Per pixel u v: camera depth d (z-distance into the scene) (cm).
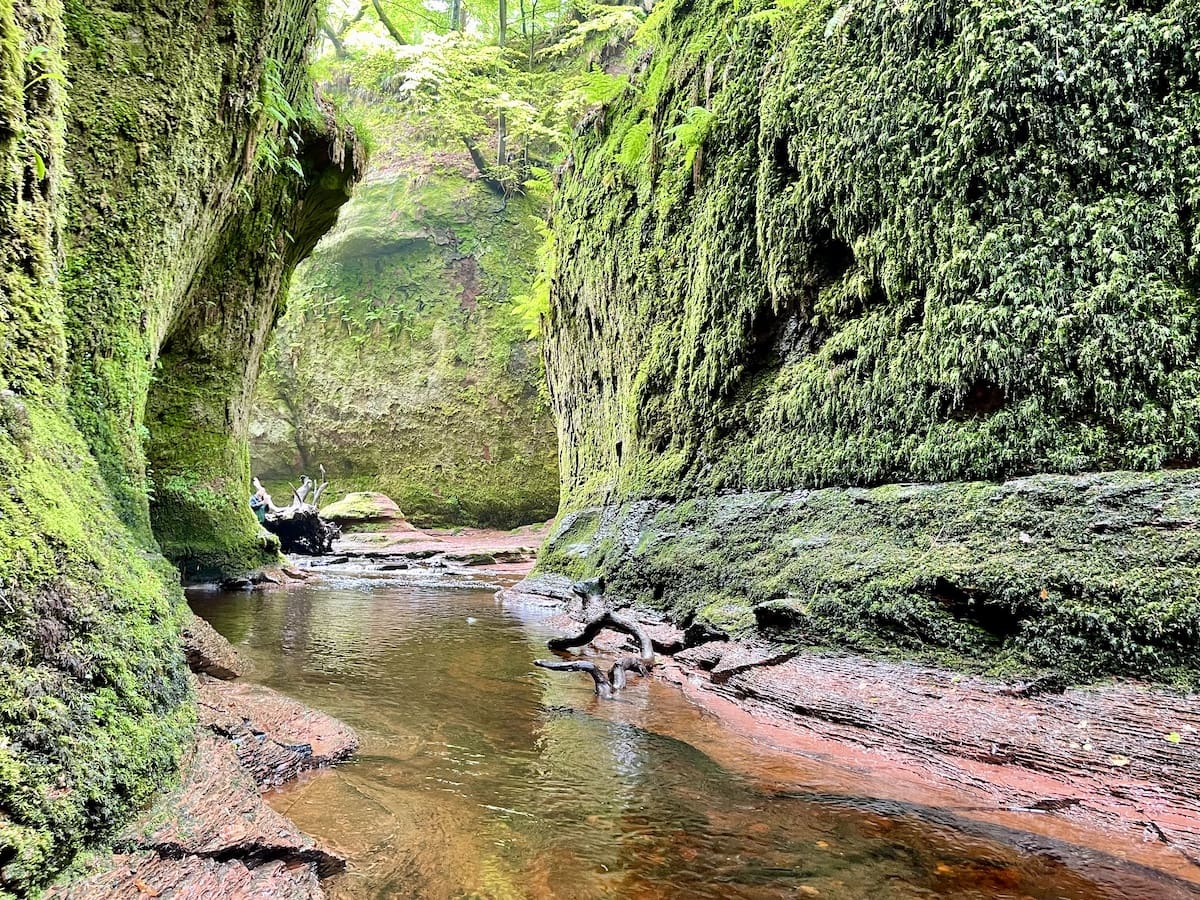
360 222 3006
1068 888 219
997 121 444
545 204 2962
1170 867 231
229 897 188
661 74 904
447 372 2825
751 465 641
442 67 2634
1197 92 373
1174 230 376
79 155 478
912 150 504
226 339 1070
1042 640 351
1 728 163
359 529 2228
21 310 304
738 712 418
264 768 284
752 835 255
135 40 528
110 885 171
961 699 353
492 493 2667
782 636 475
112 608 233
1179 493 344
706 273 734
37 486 234
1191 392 357
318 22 994
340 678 482
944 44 488
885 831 259
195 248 718
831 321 589
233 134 692
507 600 957
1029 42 431
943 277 476
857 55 563
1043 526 385
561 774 315
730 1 784
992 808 279
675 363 788
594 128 1131
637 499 787
